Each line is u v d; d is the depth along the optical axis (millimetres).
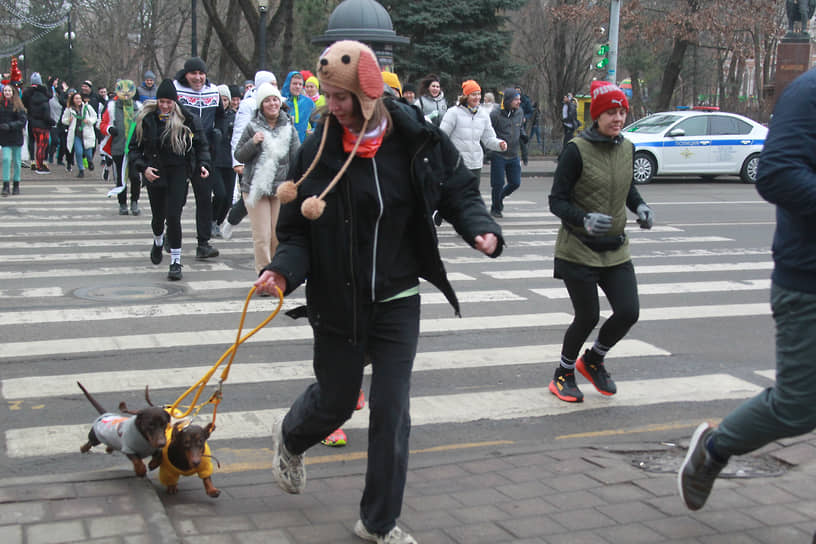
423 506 3828
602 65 21125
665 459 4539
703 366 6578
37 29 51375
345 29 8562
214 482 4199
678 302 8688
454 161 3447
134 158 8953
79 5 50969
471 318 7832
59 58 54438
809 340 3123
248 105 8844
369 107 3170
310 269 3389
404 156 3346
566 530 3566
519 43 42000
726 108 39844
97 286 8672
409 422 3422
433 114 14188
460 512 3756
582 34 36781
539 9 39438
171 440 3736
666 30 30031
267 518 3668
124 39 52875
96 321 7344
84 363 6219
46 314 7539
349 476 4281
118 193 13562
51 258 10086
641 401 5785
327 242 3301
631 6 30219
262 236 8070
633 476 4168
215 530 3516
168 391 5695
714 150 20609
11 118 15531
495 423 5340
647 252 11500
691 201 17047
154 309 7805
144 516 3471
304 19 33562
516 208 15523
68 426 5062
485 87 27188
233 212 9891
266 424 5219
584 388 6047
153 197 9219
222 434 5051
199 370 6133
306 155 3359
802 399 3168
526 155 24672
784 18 33125
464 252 11219
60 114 22453
